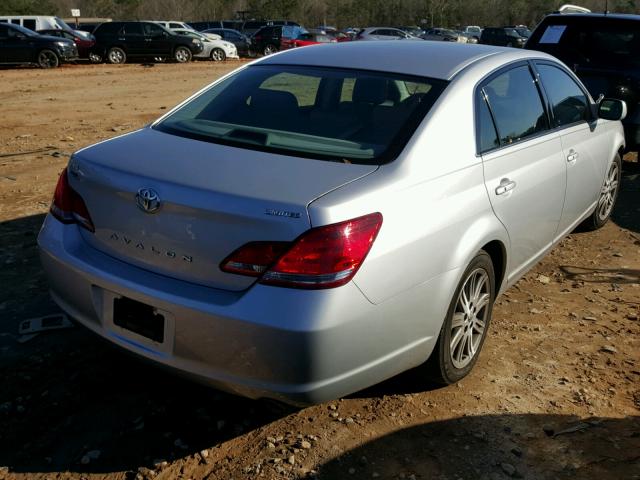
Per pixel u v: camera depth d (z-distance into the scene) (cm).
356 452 291
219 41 2873
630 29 750
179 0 8544
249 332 248
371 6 8744
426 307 292
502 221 348
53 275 306
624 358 378
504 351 381
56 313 405
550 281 486
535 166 387
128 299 277
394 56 369
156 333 272
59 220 312
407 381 341
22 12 6191
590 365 370
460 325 329
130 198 275
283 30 3192
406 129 308
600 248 555
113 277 278
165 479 274
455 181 310
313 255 246
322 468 281
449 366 326
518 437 305
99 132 1032
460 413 321
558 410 327
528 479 279
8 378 337
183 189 262
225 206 253
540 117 412
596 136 499
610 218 632
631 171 807
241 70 390
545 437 306
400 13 8731
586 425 316
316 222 247
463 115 330
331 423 311
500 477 279
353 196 261
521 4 8912
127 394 328
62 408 316
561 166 424
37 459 283
